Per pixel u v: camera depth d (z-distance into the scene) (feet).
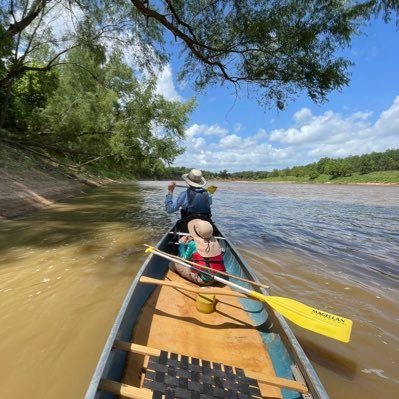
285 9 25.79
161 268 15.93
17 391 9.05
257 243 28.17
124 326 9.68
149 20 35.83
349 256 24.85
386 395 9.66
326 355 11.59
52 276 17.30
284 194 107.14
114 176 138.00
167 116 72.54
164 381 7.52
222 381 7.68
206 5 29.25
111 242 25.00
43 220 32.24
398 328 13.69
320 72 27.12
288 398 8.18
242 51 30.30
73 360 10.46
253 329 11.23
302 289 17.62
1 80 50.75
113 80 71.10
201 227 14.55
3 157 47.42
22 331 11.96
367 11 23.67
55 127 61.52
